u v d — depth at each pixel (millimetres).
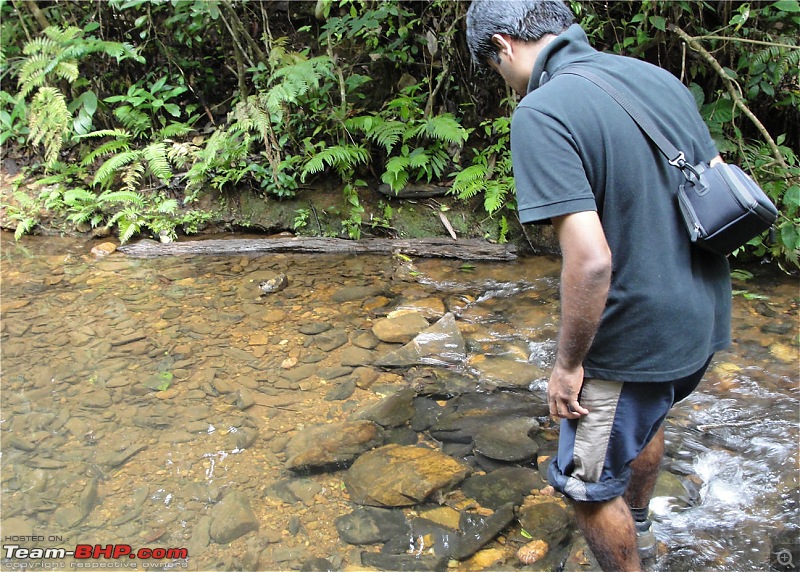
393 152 4621
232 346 3072
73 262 4184
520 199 1319
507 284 3750
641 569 1593
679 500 2055
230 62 5195
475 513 2010
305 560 1852
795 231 3520
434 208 4457
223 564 1848
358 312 3418
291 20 5270
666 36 4062
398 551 1876
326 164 4645
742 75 4020
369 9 4688
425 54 4781
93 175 4914
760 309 3277
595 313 1270
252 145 4801
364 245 4309
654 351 1357
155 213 4617
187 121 5133
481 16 1481
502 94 4676
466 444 2336
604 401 1419
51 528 1992
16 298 3625
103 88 5250
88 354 3014
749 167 3760
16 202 4777
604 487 1479
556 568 1799
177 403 2631
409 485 2098
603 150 1304
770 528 1938
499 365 2848
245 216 4633
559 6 1452
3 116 5012
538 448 2305
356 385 2734
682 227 1366
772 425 2396
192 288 3766
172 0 4512
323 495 2111
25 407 2617
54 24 5258
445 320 3186
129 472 2238
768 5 3865
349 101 4891
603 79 1361
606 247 1247
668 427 2416
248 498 2102
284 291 3701
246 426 2475
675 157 1334
